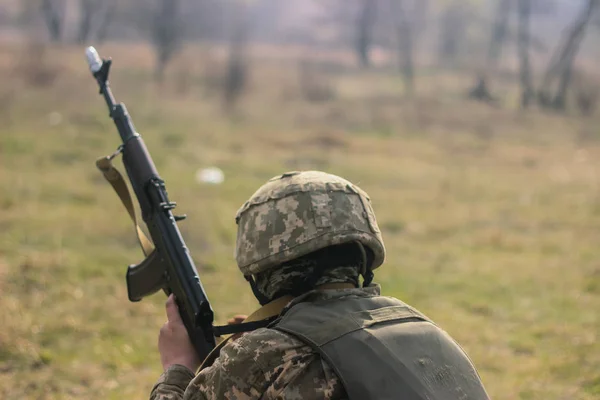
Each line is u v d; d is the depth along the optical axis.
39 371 4.80
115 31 53.69
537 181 14.04
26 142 13.22
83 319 5.70
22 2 48.91
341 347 1.87
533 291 7.29
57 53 30.05
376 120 23.42
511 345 5.81
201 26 50.81
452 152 17.86
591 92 31.14
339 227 1.99
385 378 1.83
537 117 27.69
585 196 12.56
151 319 5.87
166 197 2.51
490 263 8.28
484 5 59.38
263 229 2.01
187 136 16.22
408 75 36.59
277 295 2.09
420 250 8.74
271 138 17.44
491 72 46.25
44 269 6.68
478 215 10.70
